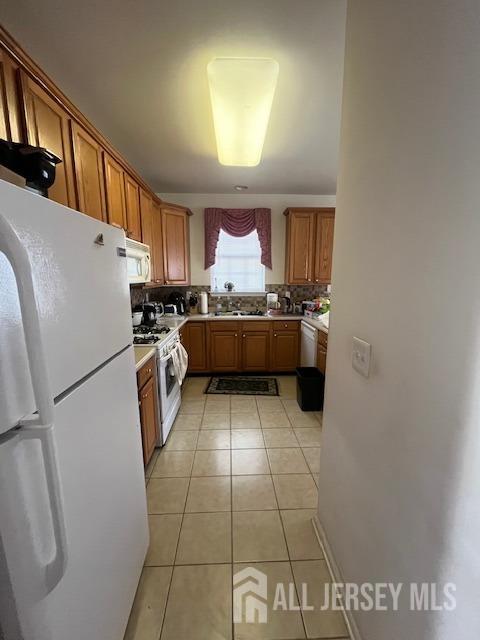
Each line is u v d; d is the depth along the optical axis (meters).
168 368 2.47
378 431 0.86
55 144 1.35
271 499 1.69
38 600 0.56
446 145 0.57
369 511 0.93
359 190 0.97
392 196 0.77
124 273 1.08
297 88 1.66
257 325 3.66
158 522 1.54
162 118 1.97
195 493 1.74
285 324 3.68
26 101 1.15
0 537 0.49
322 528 1.41
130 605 1.07
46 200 0.61
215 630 1.07
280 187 3.56
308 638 1.05
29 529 0.54
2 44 1.03
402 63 0.71
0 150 0.85
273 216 3.94
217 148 2.34
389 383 0.80
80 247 0.76
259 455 2.12
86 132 1.62
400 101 0.73
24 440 0.53
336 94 1.71
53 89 1.29
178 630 1.07
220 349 3.69
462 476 0.55
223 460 2.06
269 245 3.92
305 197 3.91
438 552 0.61
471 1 0.50
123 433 1.04
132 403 1.15
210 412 2.80
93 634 0.78
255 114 1.75
